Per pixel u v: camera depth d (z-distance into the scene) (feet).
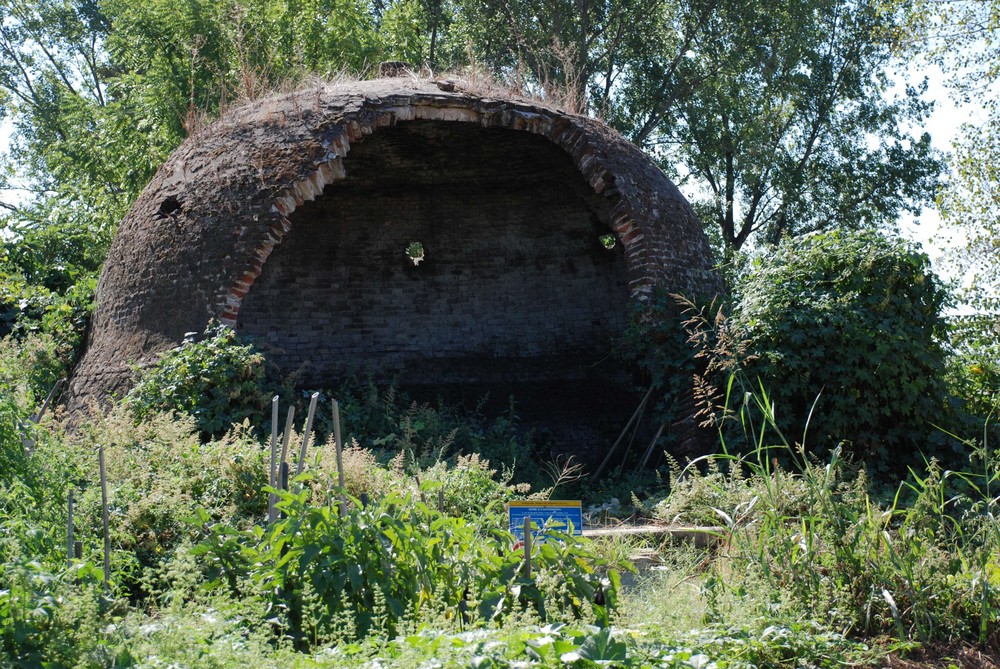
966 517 19.57
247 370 31.04
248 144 36.22
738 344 29.32
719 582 17.38
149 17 64.54
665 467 32.32
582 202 45.52
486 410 43.27
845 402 28.35
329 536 15.90
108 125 67.41
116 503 19.85
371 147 44.37
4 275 41.29
